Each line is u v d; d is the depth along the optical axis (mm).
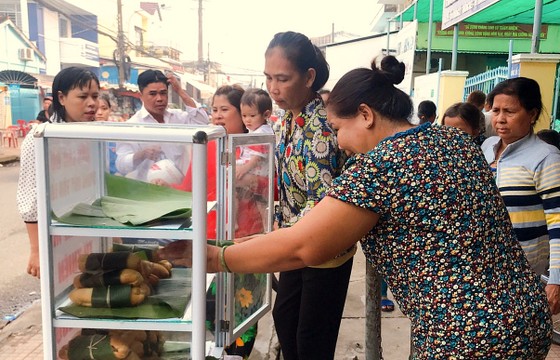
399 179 1188
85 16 24344
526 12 10336
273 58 1870
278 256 1270
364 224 1213
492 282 1195
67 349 1396
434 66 14312
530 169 2086
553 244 1991
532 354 1236
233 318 1814
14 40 18672
